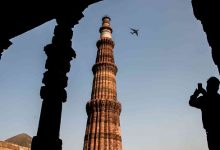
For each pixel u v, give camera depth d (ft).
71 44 27.25
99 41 116.67
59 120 22.75
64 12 27.20
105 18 127.03
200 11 17.44
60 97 23.63
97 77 103.30
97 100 93.81
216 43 15.80
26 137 71.87
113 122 90.99
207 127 15.72
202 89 16.80
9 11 27.37
